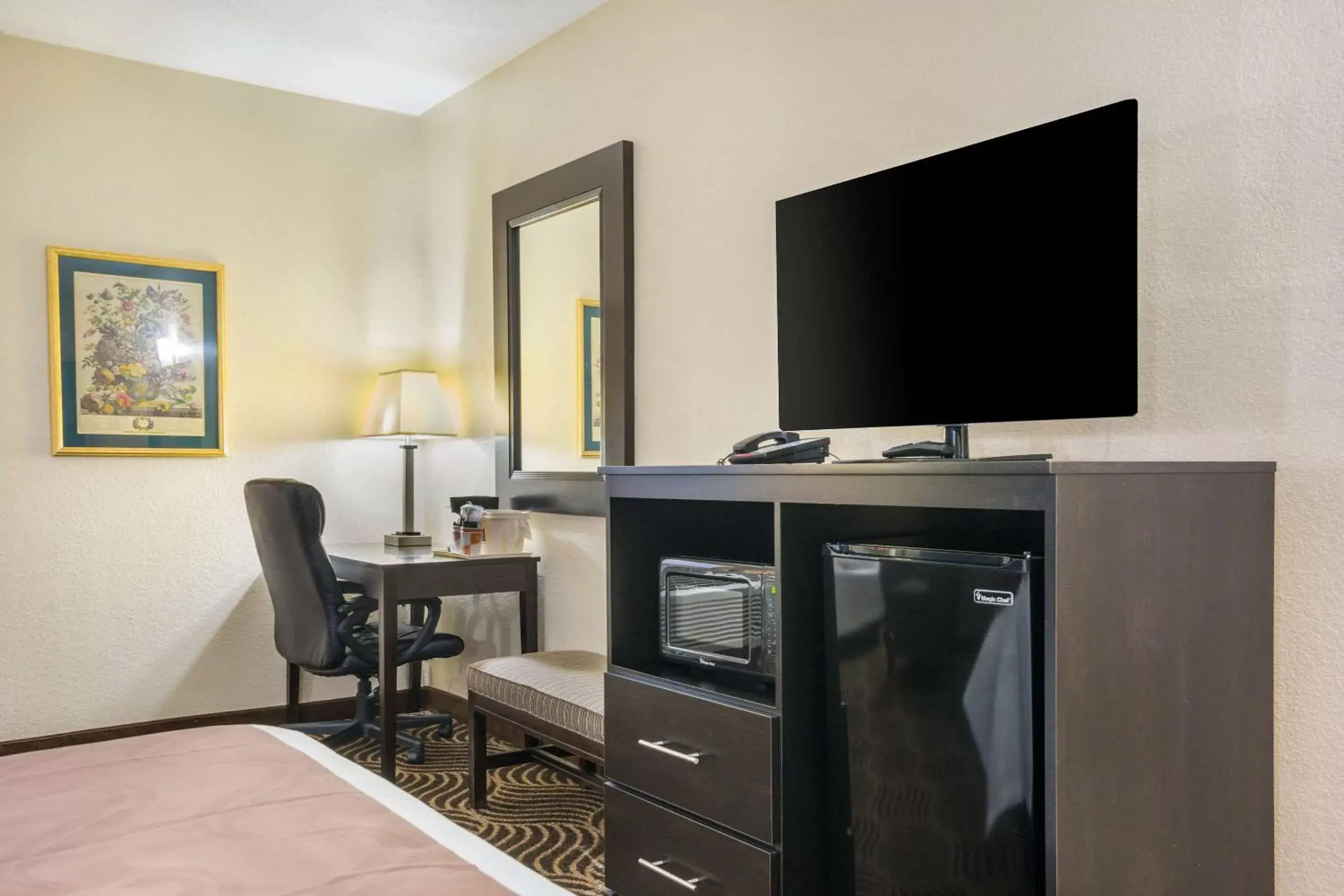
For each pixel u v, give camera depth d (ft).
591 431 10.62
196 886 3.43
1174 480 5.02
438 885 3.44
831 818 5.90
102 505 11.57
